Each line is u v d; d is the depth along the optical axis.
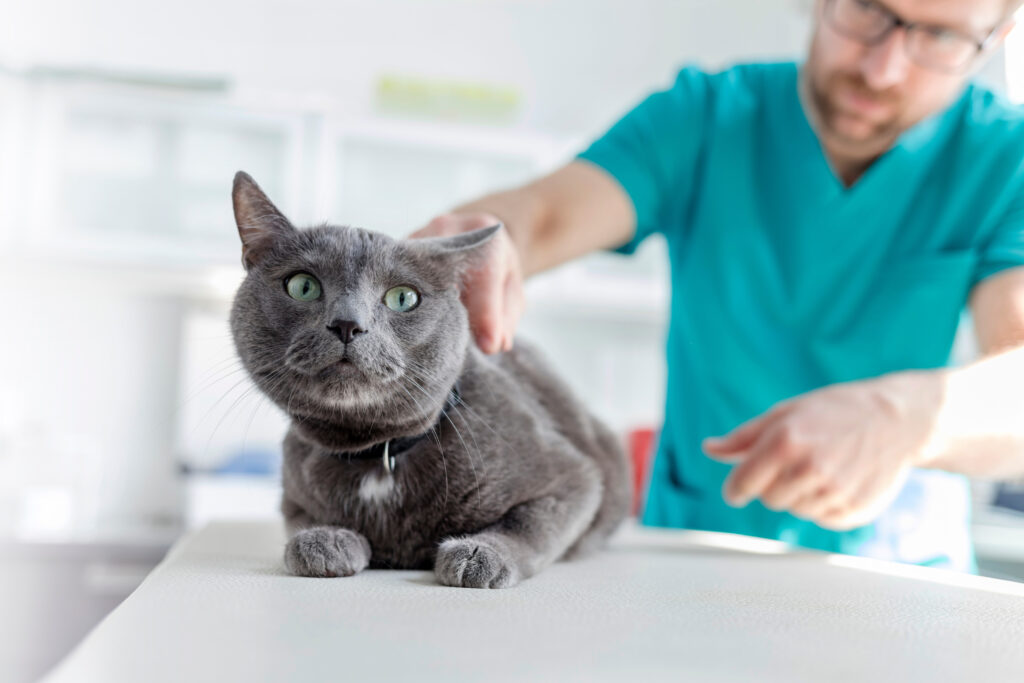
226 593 0.79
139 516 3.22
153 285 3.24
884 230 1.58
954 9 1.27
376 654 0.58
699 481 1.68
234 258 3.09
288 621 0.67
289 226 1.06
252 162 3.11
